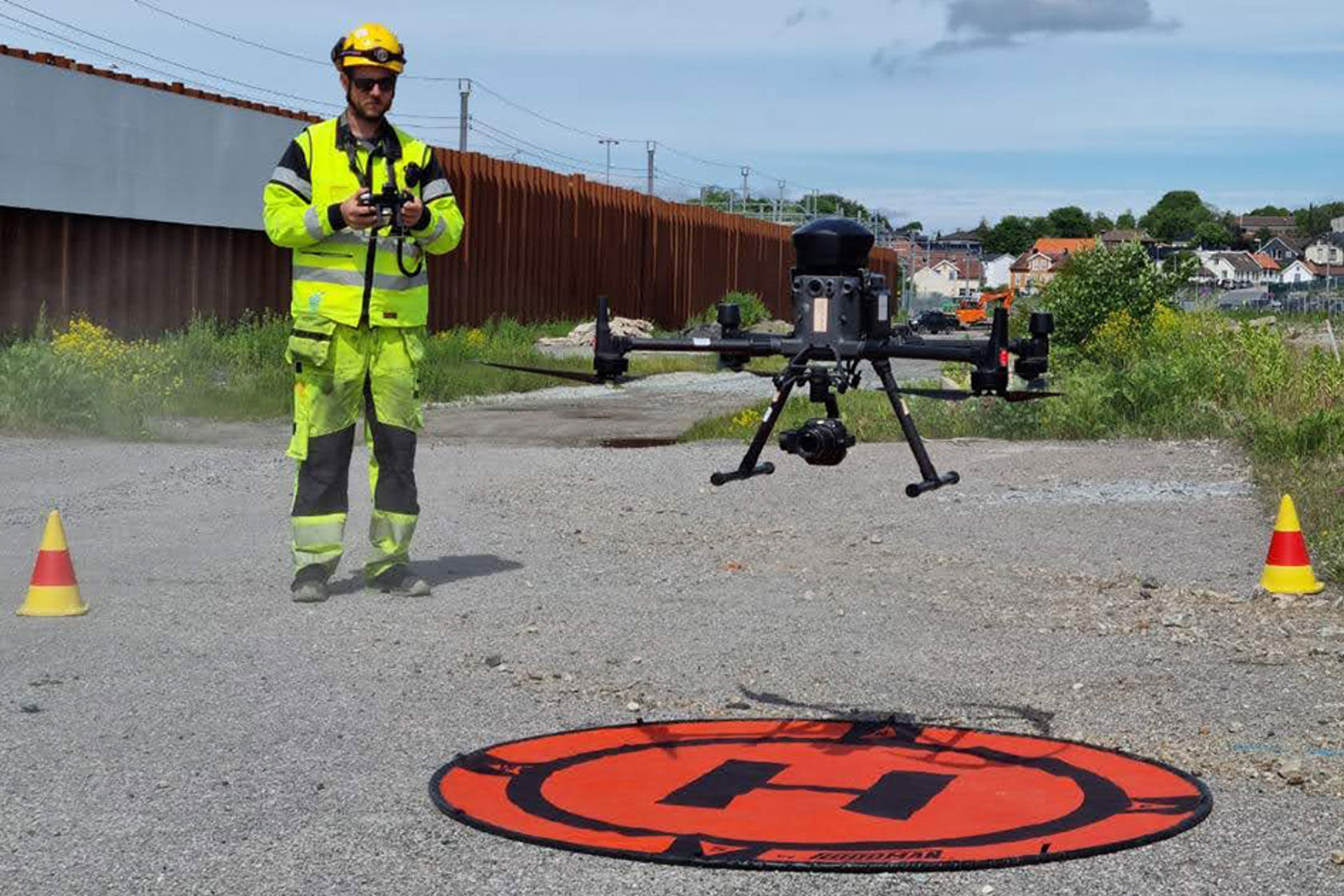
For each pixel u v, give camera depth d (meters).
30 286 24.59
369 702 6.69
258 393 21.75
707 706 6.70
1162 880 4.61
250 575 9.69
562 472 14.65
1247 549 10.84
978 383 4.91
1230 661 7.62
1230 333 23.33
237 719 6.39
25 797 5.38
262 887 4.57
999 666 7.49
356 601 8.97
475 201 37.56
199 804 5.31
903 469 14.60
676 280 51.59
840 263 5.07
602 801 5.32
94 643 7.76
